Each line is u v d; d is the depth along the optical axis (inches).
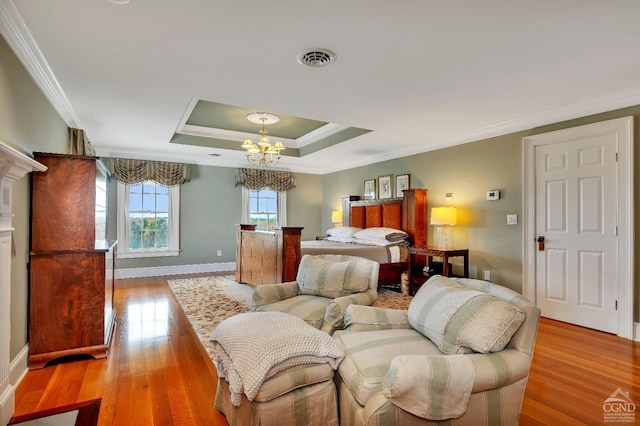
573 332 132.6
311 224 312.3
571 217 142.6
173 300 178.2
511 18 77.8
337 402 67.9
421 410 53.9
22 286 96.0
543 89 121.6
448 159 194.7
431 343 71.6
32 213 101.6
